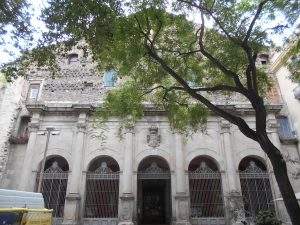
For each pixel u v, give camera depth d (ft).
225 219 85.61
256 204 88.69
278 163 37.93
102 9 39.32
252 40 45.27
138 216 99.14
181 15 46.93
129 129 91.81
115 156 91.15
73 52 107.86
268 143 38.99
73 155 90.43
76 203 84.38
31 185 87.61
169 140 92.68
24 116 100.53
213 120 95.04
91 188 90.33
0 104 97.40
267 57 109.81
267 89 55.88
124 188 85.81
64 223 82.07
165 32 50.57
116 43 43.39
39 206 46.39
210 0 44.24
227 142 91.56
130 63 46.21
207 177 90.38
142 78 54.49
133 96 55.26
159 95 59.21
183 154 90.33
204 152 91.76
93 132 93.61
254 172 91.35
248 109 94.48
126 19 41.96
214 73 55.21
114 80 61.72
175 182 87.61
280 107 95.50
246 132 40.73
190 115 56.65
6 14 40.86
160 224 99.09
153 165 91.86
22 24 41.81
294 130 98.73
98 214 88.28
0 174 90.84
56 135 93.40
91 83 102.42
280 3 42.73
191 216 87.71
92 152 91.61
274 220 71.31
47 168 92.58
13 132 97.50
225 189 87.86
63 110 95.04
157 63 52.90
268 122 95.25
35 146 91.91
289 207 36.22
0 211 36.32
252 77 42.39
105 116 58.70
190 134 90.89
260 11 41.55
